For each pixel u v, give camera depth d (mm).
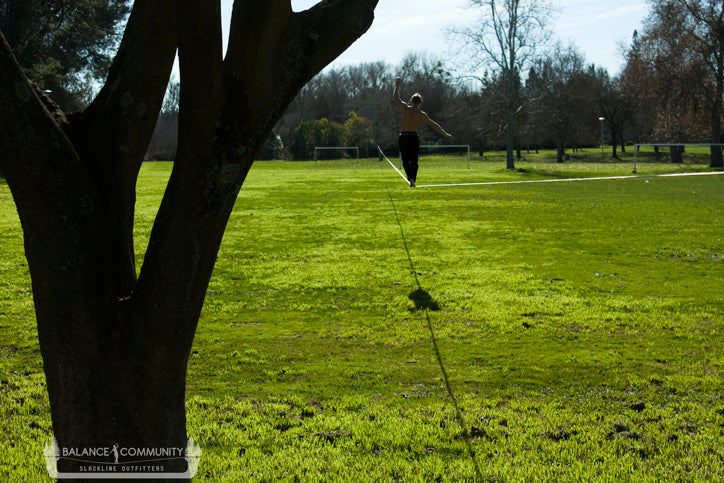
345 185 33000
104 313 2812
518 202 24094
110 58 44094
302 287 10500
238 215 20203
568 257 13062
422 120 11453
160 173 44938
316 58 2863
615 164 58406
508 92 51625
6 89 2562
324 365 6758
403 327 8172
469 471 4418
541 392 5988
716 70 49094
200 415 5410
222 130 2676
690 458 4602
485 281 10781
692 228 16828
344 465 4535
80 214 2768
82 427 2834
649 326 8125
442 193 28109
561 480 4316
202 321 8508
